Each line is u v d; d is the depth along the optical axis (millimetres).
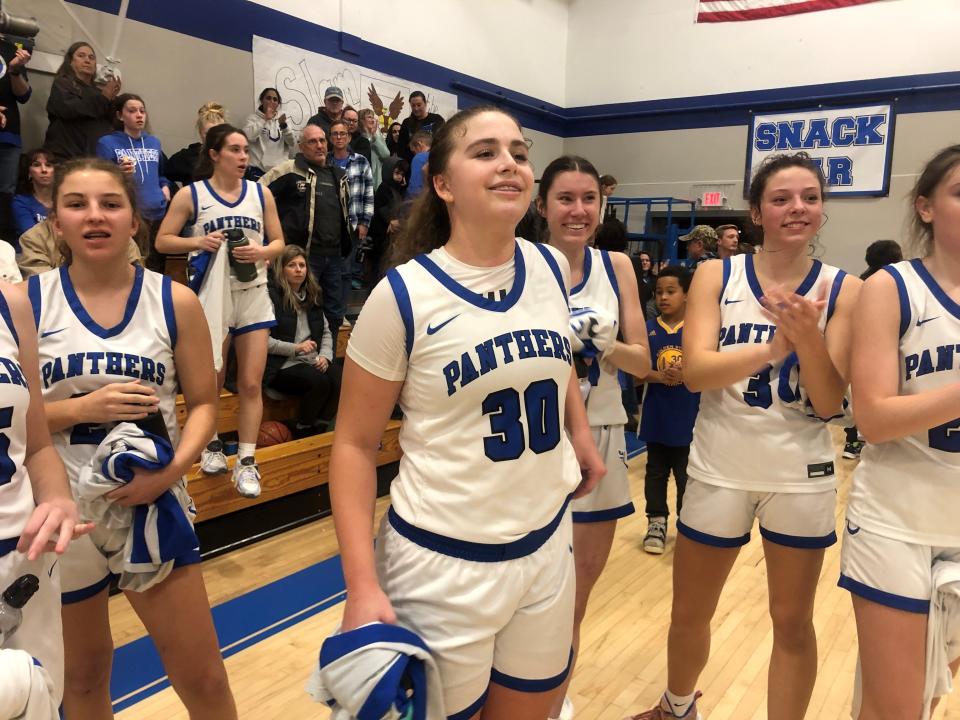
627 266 2213
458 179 1310
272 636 2973
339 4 7418
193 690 1822
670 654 2268
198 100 6301
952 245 1538
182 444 1739
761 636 3041
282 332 4664
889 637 1587
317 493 4402
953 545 1558
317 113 7066
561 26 10680
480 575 1320
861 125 8984
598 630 3086
